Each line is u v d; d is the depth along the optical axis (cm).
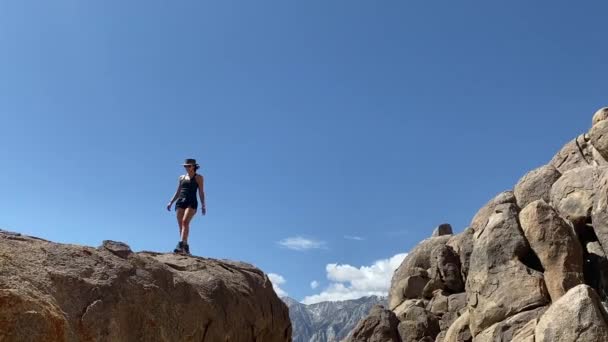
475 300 1959
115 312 587
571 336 1331
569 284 1748
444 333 2569
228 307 784
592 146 2562
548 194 2386
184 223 1185
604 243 1805
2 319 457
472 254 2066
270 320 923
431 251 3038
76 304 561
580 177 2069
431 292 2844
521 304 1792
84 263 617
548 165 2558
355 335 2786
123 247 691
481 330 1888
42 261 578
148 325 624
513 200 2552
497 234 2000
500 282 1892
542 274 1845
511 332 1731
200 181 1235
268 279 1011
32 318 472
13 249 568
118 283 619
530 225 1923
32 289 507
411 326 2692
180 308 680
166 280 692
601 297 1820
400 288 2983
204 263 879
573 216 2011
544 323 1420
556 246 1833
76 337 526
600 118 2522
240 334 800
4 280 488
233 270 917
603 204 1839
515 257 1916
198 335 698
